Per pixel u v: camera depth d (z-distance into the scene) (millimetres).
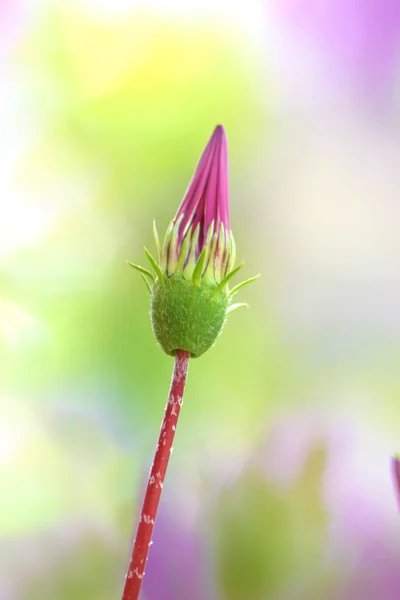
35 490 433
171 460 386
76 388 507
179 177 590
